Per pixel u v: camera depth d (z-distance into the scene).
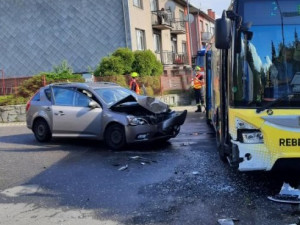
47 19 19.78
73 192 5.06
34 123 8.76
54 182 5.56
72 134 8.06
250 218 3.85
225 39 4.29
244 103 4.38
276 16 4.45
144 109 7.79
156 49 24.03
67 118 8.05
